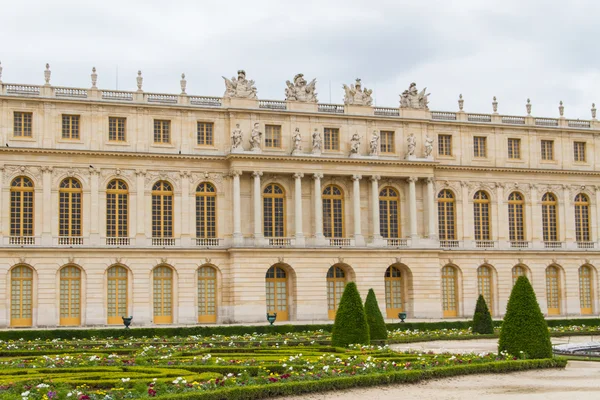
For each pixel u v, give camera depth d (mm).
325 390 38438
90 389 37250
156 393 34156
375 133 96625
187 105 90812
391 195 97875
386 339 66125
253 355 50844
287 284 92875
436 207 99250
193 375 39875
